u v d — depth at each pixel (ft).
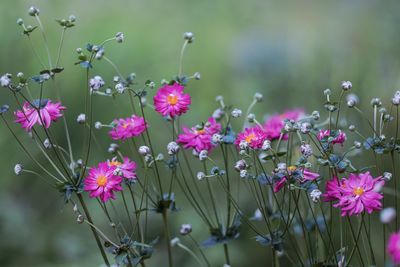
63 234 15.85
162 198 8.07
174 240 8.77
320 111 16.69
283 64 19.03
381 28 18.48
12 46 18.01
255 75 19.25
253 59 19.52
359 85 16.88
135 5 21.56
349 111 13.89
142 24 20.53
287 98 18.30
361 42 18.37
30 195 16.94
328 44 19.02
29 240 15.72
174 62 20.10
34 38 18.42
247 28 21.65
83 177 7.84
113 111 17.19
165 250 15.24
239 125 17.20
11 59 17.87
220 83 19.43
